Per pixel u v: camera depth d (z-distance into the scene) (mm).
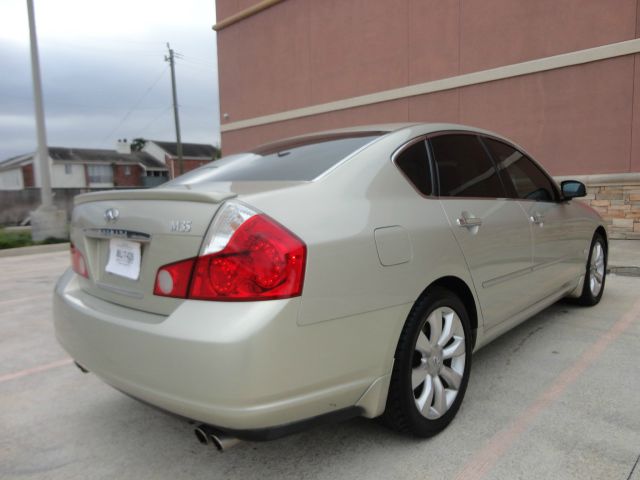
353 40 12727
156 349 1852
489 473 2164
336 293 1935
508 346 3686
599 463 2209
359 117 12812
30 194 17984
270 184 2203
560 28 9109
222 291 1800
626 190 8531
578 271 4215
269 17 15008
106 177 56719
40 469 2348
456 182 2832
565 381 3059
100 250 2398
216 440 1855
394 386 2238
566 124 9156
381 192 2336
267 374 1750
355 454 2346
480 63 10242
